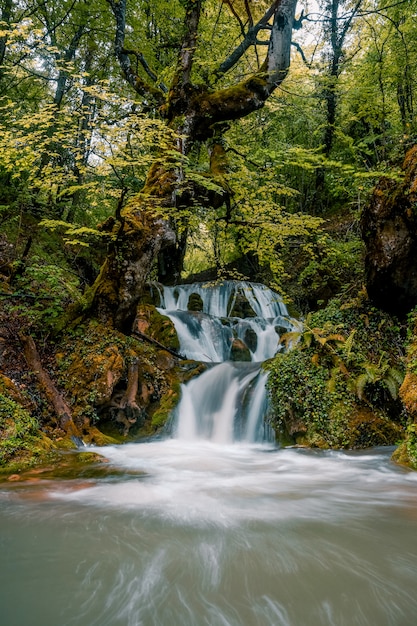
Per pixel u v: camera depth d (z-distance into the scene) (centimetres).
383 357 755
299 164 876
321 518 381
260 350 1201
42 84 1413
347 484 499
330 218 1691
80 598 244
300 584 265
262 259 1082
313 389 721
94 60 1565
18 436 548
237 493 459
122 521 363
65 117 676
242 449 721
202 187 945
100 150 665
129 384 761
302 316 1484
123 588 256
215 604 241
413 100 1152
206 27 1224
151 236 869
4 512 376
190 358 1045
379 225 769
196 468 576
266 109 1449
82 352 764
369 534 344
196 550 309
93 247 1277
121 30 1088
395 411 722
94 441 665
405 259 738
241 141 1359
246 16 1262
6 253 1006
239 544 321
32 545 311
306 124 1538
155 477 517
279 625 222
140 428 764
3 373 671
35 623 221
